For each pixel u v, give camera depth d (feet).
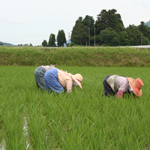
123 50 75.77
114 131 9.31
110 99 15.56
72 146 7.84
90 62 71.05
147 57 71.41
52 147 8.45
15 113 11.85
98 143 8.17
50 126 10.05
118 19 291.99
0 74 33.50
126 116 11.19
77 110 12.72
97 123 10.23
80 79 18.24
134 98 16.08
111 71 43.06
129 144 8.02
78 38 301.02
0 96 15.96
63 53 75.51
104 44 255.29
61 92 17.63
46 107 13.75
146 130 9.18
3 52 74.74
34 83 23.82
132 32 286.46
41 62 71.97
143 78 29.99
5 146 8.82
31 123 10.41
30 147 8.57
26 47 79.82
